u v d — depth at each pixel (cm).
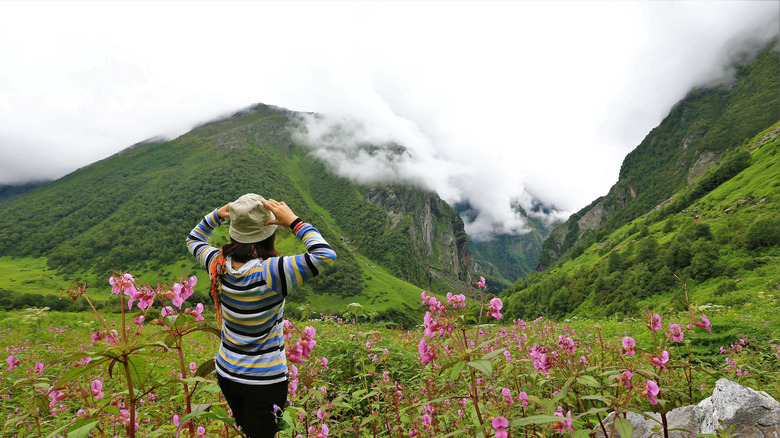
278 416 239
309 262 225
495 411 240
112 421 280
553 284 10369
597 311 7675
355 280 16975
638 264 8200
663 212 12950
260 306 228
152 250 17400
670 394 319
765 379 488
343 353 627
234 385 230
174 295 229
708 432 297
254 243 244
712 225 8619
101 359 188
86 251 18125
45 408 307
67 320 1611
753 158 11588
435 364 364
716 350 676
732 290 4412
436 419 321
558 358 315
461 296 230
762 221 6125
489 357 194
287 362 273
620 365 258
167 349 195
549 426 263
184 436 247
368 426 381
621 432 207
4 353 859
